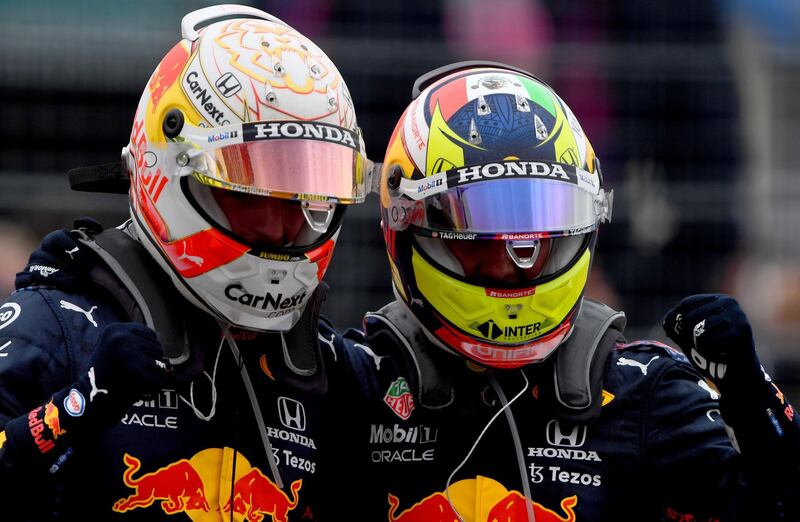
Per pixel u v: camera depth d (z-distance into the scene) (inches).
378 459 430.6
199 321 404.8
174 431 388.5
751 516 390.0
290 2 666.2
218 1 657.0
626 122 673.0
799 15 680.4
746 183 673.6
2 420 359.6
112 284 390.0
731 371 384.5
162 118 395.2
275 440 404.8
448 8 665.6
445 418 424.8
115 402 347.9
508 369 425.1
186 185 389.7
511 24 673.0
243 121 387.2
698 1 672.4
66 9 642.8
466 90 433.4
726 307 383.6
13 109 643.5
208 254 388.8
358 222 667.4
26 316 378.6
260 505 396.8
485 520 416.5
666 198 673.6
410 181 425.1
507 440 422.9
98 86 645.9
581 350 427.2
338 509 437.4
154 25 648.4
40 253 394.3
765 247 676.7
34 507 372.2
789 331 677.9
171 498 384.2
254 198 390.3
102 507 377.4
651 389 422.3
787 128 674.8
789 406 390.9
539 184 411.2
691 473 412.8
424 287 424.2
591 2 674.2
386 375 435.8
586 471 418.3
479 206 410.3
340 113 400.5
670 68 671.8
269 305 395.2
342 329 667.4
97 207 652.7
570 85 672.4
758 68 674.8
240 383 402.9
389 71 661.9
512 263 415.2
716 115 673.6
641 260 673.6
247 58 394.6
